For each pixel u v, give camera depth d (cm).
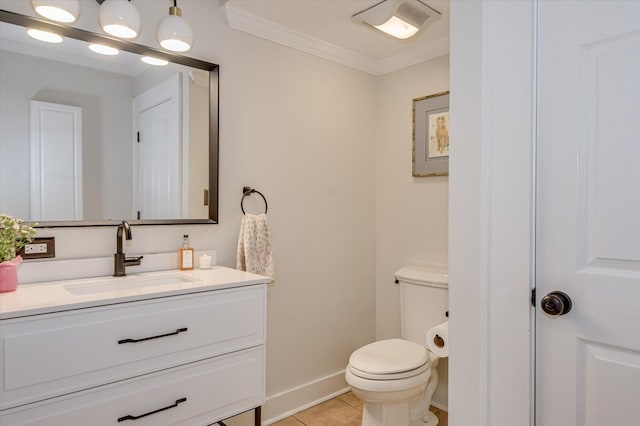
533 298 115
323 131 247
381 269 278
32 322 111
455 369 128
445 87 243
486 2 121
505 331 118
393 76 271
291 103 231
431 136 249
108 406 124
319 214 246
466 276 125
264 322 164
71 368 117
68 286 143
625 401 102
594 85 106
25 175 151
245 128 211
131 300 128
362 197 271
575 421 109
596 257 106
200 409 145
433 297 223
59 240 157
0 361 106
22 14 149
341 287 259
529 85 114
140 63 178
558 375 111
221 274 171
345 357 261
